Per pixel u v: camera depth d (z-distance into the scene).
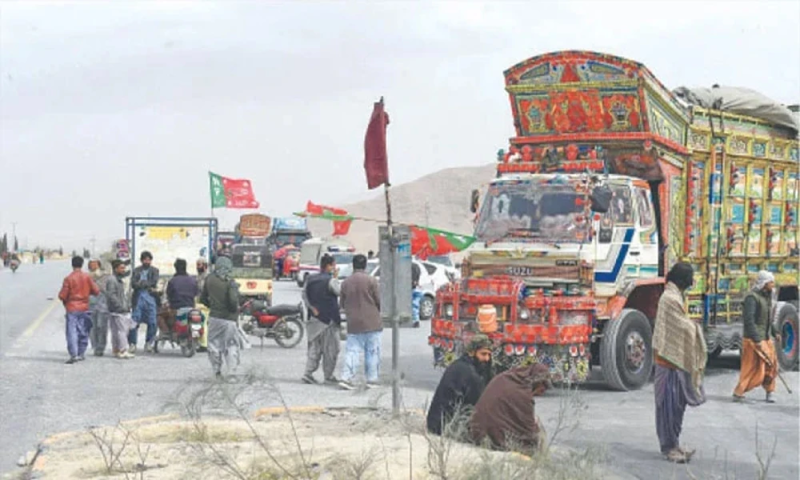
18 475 9.49
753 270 19.30
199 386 14.57
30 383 15.96
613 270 15.86
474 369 10.46
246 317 26.14
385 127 12.51
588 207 15.63
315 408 12.58
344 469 8.65
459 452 9.11
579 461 8.59
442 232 14.88
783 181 19.92
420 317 31.25
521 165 16.73
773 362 15.07
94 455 9.78
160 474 8.90
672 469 10.25
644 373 16.23
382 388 15.42
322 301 15.91
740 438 12.08
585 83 16.61
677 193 17.16
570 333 14.99
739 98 18.78
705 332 17.92
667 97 16.73
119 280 19.98
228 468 8.96
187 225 30.28
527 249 15.73
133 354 20.47
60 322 29.77
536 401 14.81
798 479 9.91
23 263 152.12
